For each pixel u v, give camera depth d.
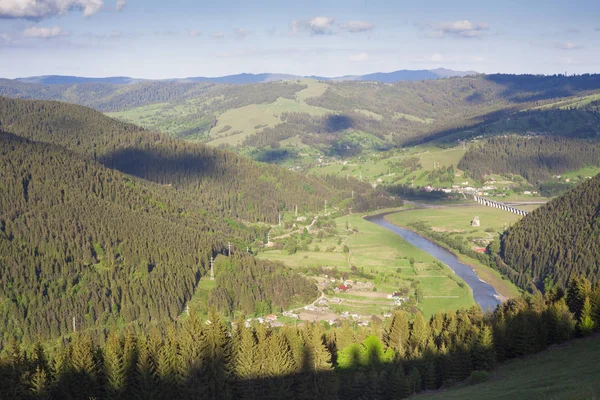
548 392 93.50
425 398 109.88
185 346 126.12
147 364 120.75
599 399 81.00
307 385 123.44
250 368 121.81
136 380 122.12
